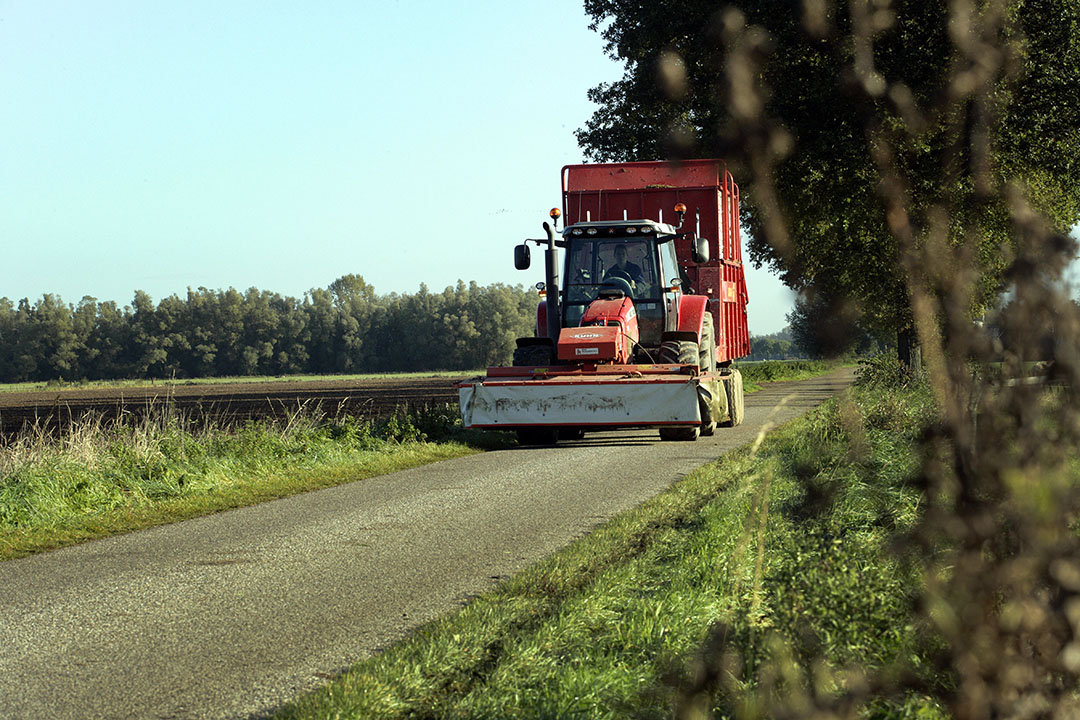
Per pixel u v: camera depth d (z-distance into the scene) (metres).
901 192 5.01
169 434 37.78
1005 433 4.97
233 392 157.12
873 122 5.04
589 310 42.34
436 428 44.75
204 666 12.95
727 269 51.22
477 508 25.33
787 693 7.76
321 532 22.83
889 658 9.47
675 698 7.54
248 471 33.88
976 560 5.07
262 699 11.61
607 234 44.22
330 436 40.84
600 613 13.88
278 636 14.27
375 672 11.90
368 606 15.80
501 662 11.91
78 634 14.76
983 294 4.93
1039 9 51.91
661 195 49.22
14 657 13.68
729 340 51.97
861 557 12.20
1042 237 4.79
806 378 132.88
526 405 40.25
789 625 9.46
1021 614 5.04
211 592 17.19
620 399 39.59
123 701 11.70
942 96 4.94
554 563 17.55
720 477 27.42
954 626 5.21
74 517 26.25
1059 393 4.88
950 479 5.14
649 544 18.75
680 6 61.94
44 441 35.75
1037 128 54.50
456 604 15.66
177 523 25.30
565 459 35.97
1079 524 4.97
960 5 4.96
